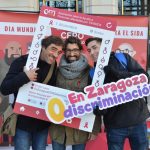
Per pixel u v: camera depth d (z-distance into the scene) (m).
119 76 2.58
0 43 3.60
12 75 2.60
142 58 3.71
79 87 2.63
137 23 3.67
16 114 2.65
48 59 2.60
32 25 3.62
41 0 7.09
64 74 2.62
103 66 2.62
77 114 2.61
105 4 7.02
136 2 7.35
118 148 2.64
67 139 2.68
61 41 2.59
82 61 2.62
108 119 2.64
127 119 2.59
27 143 2.65
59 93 2.61
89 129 2.65
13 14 3.59
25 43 3.63
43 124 2.67
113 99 2.60
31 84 2.60
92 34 2.64
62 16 2.63
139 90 2.60
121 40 3.67
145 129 2.68
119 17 3.64
